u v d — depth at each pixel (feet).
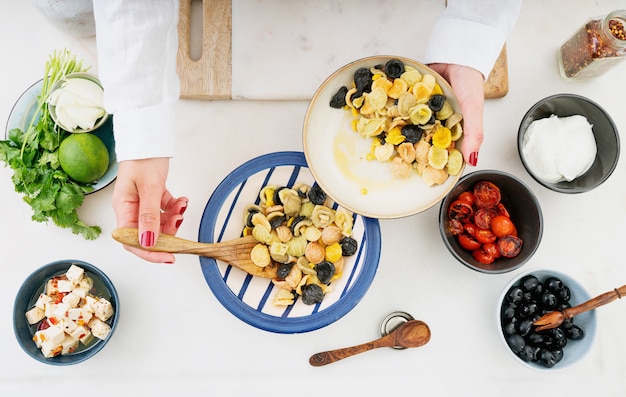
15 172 3.12
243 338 3.32
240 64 3.43
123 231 2.67
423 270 3.40
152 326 3.31
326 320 3.05
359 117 3.16
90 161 3.06
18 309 3.07
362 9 3.54
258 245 3.07
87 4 3.14
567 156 3.16
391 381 3.32
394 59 2.99
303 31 3.50
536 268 3.20
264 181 3.19
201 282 3.35
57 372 3.27
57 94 3.07
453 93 2.97
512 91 3.54
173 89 2.67
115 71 2.51
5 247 3.34
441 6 3.56
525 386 3.34
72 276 3.10
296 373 3.30
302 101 3.48
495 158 3.50
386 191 3.16
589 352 3.15
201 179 3.42
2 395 3.24
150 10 2.44
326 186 3.12
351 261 3.17
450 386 3.33
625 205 3.50
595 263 3.45
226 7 3.45
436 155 3.00
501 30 2.87
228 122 3.46
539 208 3.09
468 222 3.22
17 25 3.48
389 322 3.31
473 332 3.36
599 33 3.20
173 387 3.28
